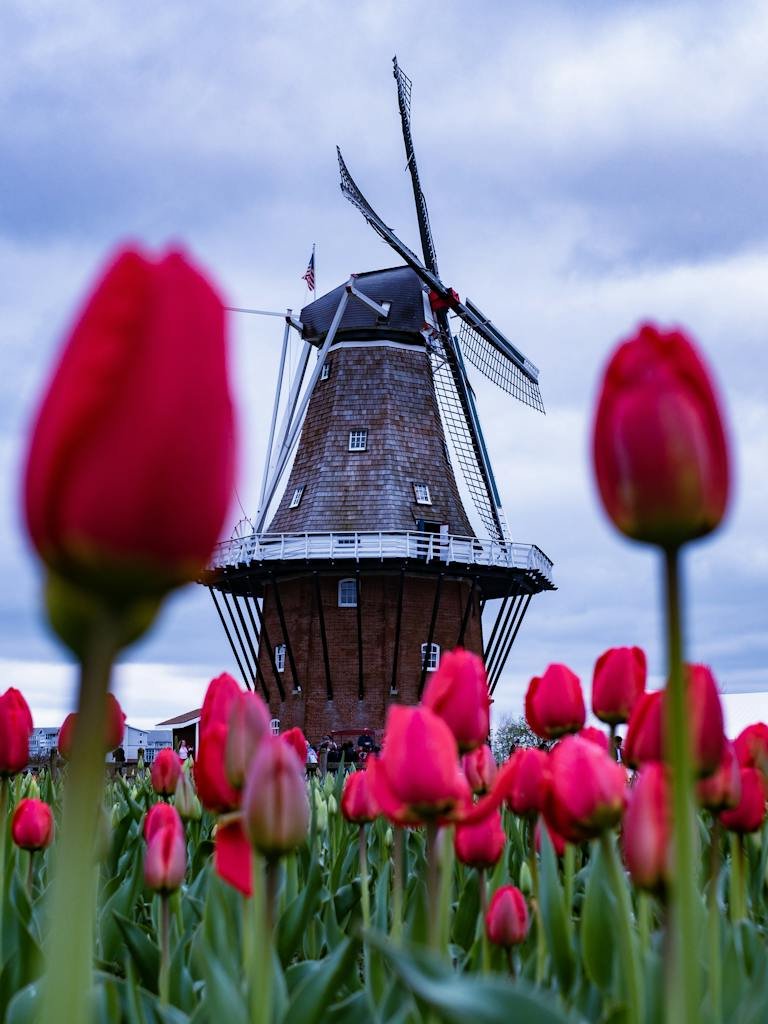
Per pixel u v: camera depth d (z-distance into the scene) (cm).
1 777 334
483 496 3878
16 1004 246
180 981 318
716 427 117
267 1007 184
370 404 3912
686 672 118
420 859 535
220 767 208
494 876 400
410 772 193
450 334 3997
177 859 280
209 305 79
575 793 201
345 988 336
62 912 81
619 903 198
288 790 182
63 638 80
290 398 4012
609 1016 218
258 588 4081
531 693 329
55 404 75
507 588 3909
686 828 118
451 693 249
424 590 3788
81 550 75
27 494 76
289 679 3781
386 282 4003
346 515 3759
